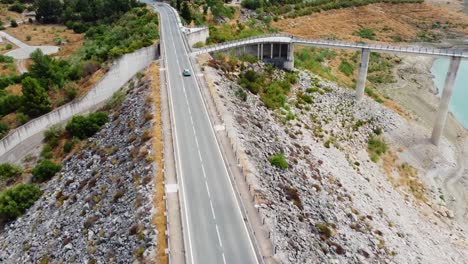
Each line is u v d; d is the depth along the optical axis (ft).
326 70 433.89
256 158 219.41
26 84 297.94
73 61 385.91
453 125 374.63
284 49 388.78
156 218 168.45
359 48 351.67
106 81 323.37
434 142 330.13
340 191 230.68
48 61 368.48
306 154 258.37
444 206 266.77
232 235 164.35
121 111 277.44
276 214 178.70
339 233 187.01
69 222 191.72
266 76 357.20
